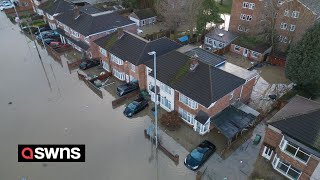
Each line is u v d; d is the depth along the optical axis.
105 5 80.69
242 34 59.19
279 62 50.19
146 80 41.19
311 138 24.31
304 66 37.16
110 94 42.31
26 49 57.66
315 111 25.77
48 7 64.75
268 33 52.25
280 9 49.56
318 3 49.84
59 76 47.41
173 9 60.34
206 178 27.98
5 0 85.06
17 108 39.22
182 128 35.03
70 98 41.34
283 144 26.14
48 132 34.62
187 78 33.78
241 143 32.44
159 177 28.33
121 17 54.78
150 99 40.44
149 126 35.44
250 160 30.08
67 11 59.44
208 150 30.16
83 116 37.50
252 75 36.31
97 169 29.44
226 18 77.00
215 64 37.22
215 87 31.70
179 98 34.41
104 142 32.97
